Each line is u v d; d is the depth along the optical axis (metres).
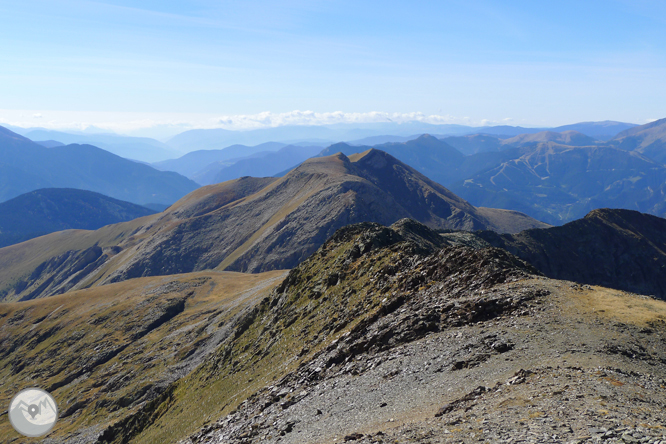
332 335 53.94
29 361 178.88
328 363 42.53
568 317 31.50
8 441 117.88
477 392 24.06
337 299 64.62
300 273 88.56
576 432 16.03
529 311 33.88
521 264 46.25
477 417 20.30
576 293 35.44
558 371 23.89
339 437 25.06
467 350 30.95
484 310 36.34
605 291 35.53
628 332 28.30
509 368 26.38
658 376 23.06
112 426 94.31
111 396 123.31
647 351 26.09
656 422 16.19
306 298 76.81
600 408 18.11
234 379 69.31
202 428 51.56
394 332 39.84
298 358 54.97
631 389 20.56
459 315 37.41
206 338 140.62
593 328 29.36
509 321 33.38
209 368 88.50
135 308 197.62
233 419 45.22
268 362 63.97
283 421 33.94
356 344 41.66
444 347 33.00
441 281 46.66
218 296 199.38
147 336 169.25
